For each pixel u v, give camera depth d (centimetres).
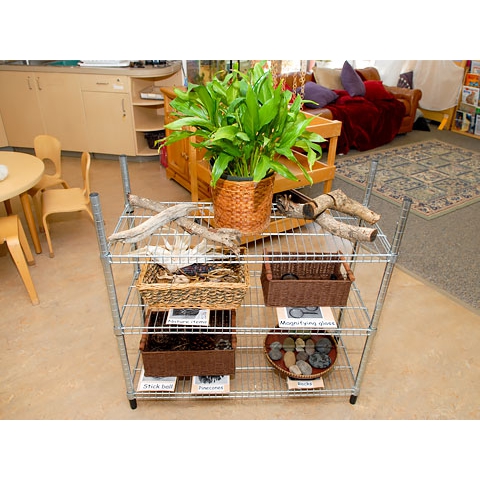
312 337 212
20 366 207
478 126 537
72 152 466
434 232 328
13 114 445
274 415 188
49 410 186
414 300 257
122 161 174
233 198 151
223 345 181
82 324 234
